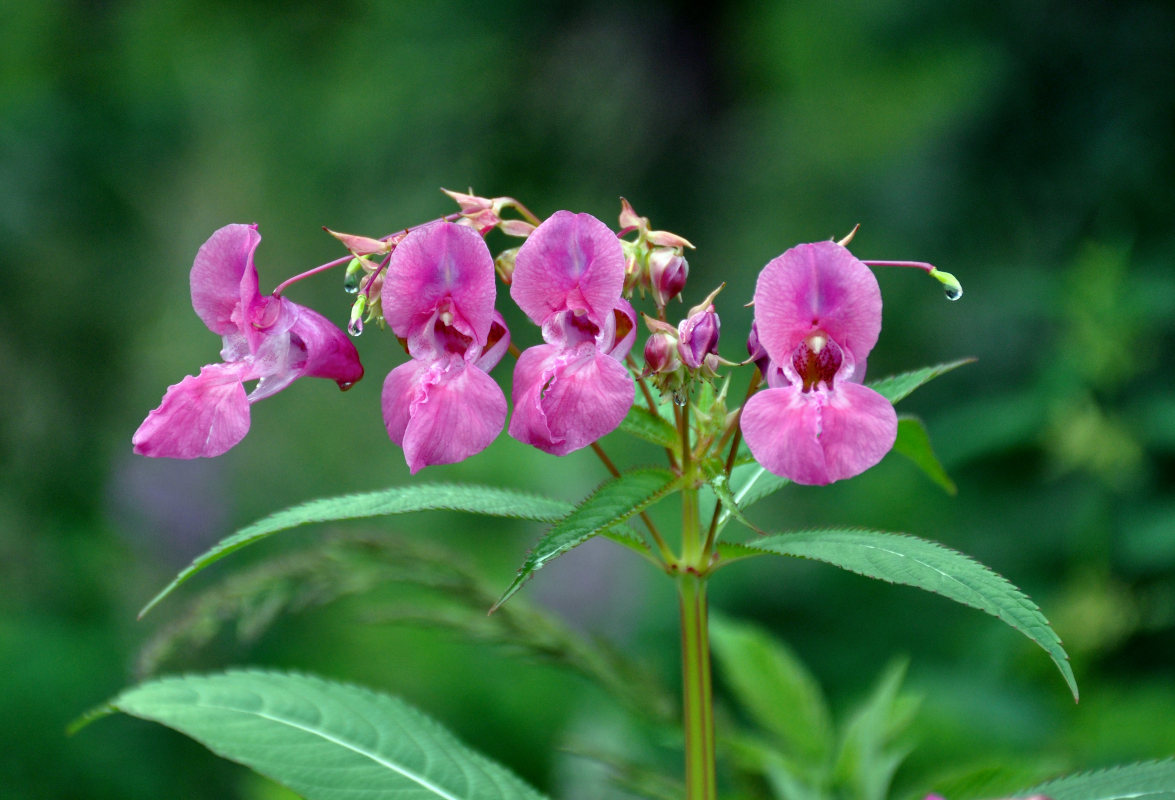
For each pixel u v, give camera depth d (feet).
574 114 33.37
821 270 6.52
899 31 24.35
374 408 37.70
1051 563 17.43
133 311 29.84
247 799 20.99
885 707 10.39
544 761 22.36
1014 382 20.33
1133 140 19.42
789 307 6.56
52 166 28.27
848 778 10.13
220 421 6.95
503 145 33.45
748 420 6.34
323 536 10.36
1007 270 20.48
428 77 34.37
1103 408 15.93
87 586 25.79
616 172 33.53
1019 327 20.53
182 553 27.45
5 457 27.35
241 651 24.41
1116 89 19.88
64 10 31.40
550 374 6.55
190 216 34.81
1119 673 16.19
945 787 8.74
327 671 24.76
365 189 35.83
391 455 36.35
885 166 28.37
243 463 33.86
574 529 6.42
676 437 7.50
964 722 15.89
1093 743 14.32
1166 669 16.05
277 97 38.58
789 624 22.48
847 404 6.33
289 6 38.01
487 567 27.89
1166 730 14.19
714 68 34.14
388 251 7.23
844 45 32.63
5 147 27.68
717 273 32.42
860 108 32.99
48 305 28.02
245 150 37.96
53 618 24.34
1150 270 17.70
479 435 6.54
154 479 27.84
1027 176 20.94
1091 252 16.30
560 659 10.03
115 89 31.32
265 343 7.15
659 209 33.40
